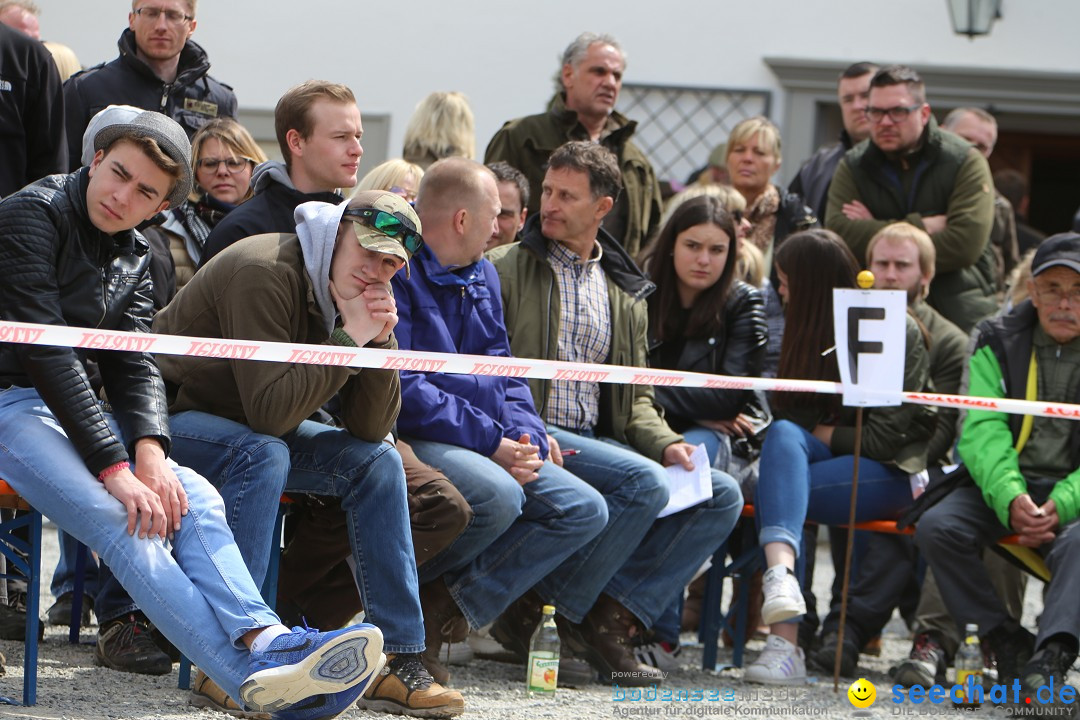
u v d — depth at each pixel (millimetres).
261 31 37719
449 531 16359
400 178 21188
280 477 14891
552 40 38312
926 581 21422
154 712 14727
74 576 18875
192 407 15648
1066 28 38906
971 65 38938
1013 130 41000
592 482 18812
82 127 22953
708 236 21156
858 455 19078
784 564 19594
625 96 38938
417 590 15617
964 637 19609
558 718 16188
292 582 16922
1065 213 51750
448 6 38031
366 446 15648
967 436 20125
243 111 37719
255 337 14977
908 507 20766
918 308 23078
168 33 23141
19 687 15414
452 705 15469
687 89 38750
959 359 22859
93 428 13820
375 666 13086
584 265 20203
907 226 23047
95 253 14688
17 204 14336
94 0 36406
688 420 21547
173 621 13312
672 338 21578
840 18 38812
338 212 15250
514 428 18250
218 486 14875
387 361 15133
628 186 25969
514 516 17172
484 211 18016
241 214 17781
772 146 27406
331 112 17922
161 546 13539
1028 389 20375
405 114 38000
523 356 19609
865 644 21422
